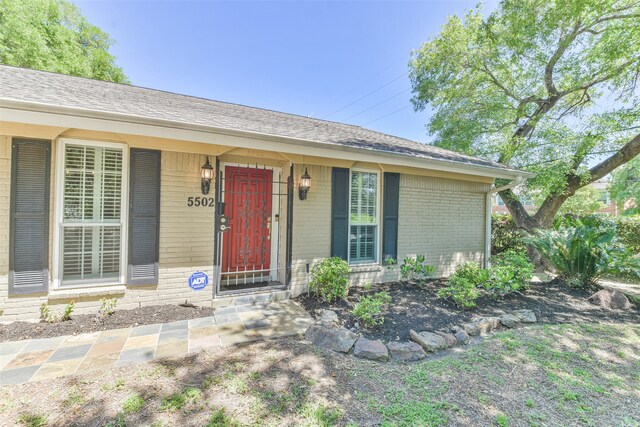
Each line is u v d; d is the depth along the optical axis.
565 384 2.54
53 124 3.07
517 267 5.66
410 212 6.20
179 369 2.59
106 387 2.29
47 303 3.53
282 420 1.99
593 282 5.77
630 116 8.29
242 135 3.84
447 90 11.44
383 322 3.73
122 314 3.73
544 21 8.76
